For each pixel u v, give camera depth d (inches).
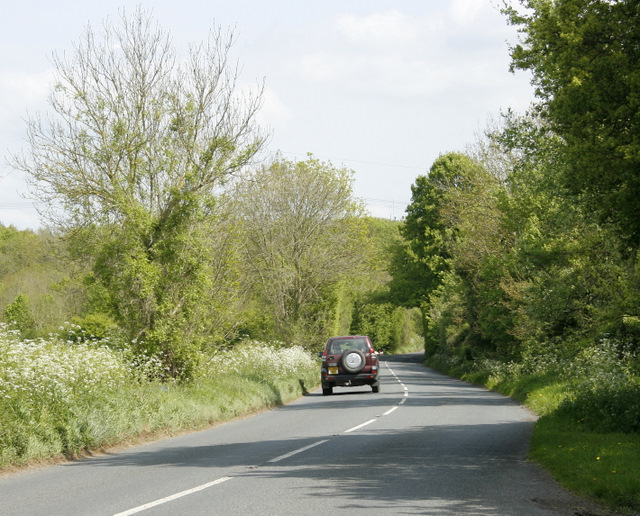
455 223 1990.7
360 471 425.7
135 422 621.9
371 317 4116.6
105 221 859.4
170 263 849.5
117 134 854.5
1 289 2854.3
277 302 1692.9
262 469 436.8
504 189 1317.7
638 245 512.4
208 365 929.5
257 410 924.6
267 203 1748.3
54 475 434.0
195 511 311.7
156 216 872.9
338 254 1798.7
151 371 795.4
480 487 372.5
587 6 506.6
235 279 939.3
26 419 504.1
